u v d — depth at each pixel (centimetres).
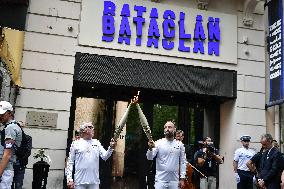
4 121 439
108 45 887
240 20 1002
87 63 872
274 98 938
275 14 960
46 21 862
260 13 1018
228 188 925
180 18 950
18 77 776
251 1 977
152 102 963
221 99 988
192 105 995
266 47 1006
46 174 733
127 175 908
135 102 530
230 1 1005
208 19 972
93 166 545
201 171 757
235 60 970
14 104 809
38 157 768
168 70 920
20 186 657
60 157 819
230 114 967
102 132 920
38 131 816
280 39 927
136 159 920
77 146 548
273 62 955
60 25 870
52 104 834
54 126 827
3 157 409
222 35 975
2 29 566
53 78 845
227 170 942
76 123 905
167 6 947
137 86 891
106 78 877
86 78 864
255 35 1003
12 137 418
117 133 533
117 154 912
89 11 891
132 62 900
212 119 1003
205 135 988
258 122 955
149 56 912
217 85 948
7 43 599
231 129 953
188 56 936
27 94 822
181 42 938
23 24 586
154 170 723
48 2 873
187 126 977
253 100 964
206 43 958
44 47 851
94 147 554
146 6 931
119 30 902
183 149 566
